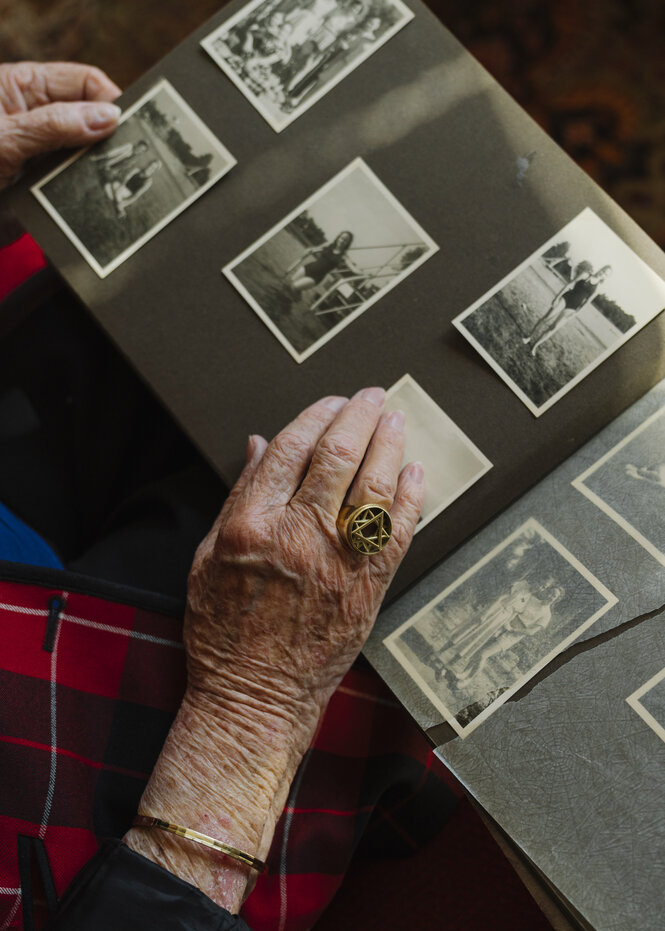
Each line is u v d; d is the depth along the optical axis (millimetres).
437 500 731
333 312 777
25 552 822
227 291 792
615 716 640
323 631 687
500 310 756
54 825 688
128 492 967
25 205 831
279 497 698
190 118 828
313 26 832
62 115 809
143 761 734
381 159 799
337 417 721
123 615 744
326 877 771
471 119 795
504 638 688
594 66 1396
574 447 729
